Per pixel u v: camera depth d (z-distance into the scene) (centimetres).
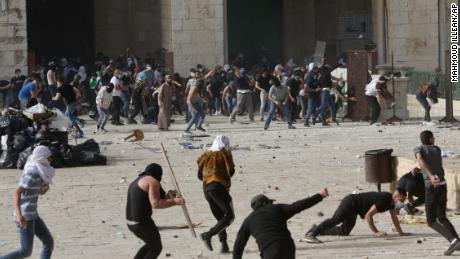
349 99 7575
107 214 4003
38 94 7388
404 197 3734
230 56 10675
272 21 10912
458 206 3825
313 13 10650
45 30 10356
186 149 5966
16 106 8262
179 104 8650
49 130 5381
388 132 6650
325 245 3281
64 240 3509
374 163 4003
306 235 3338
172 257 3164
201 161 3225
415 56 9500
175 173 5050
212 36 9406
